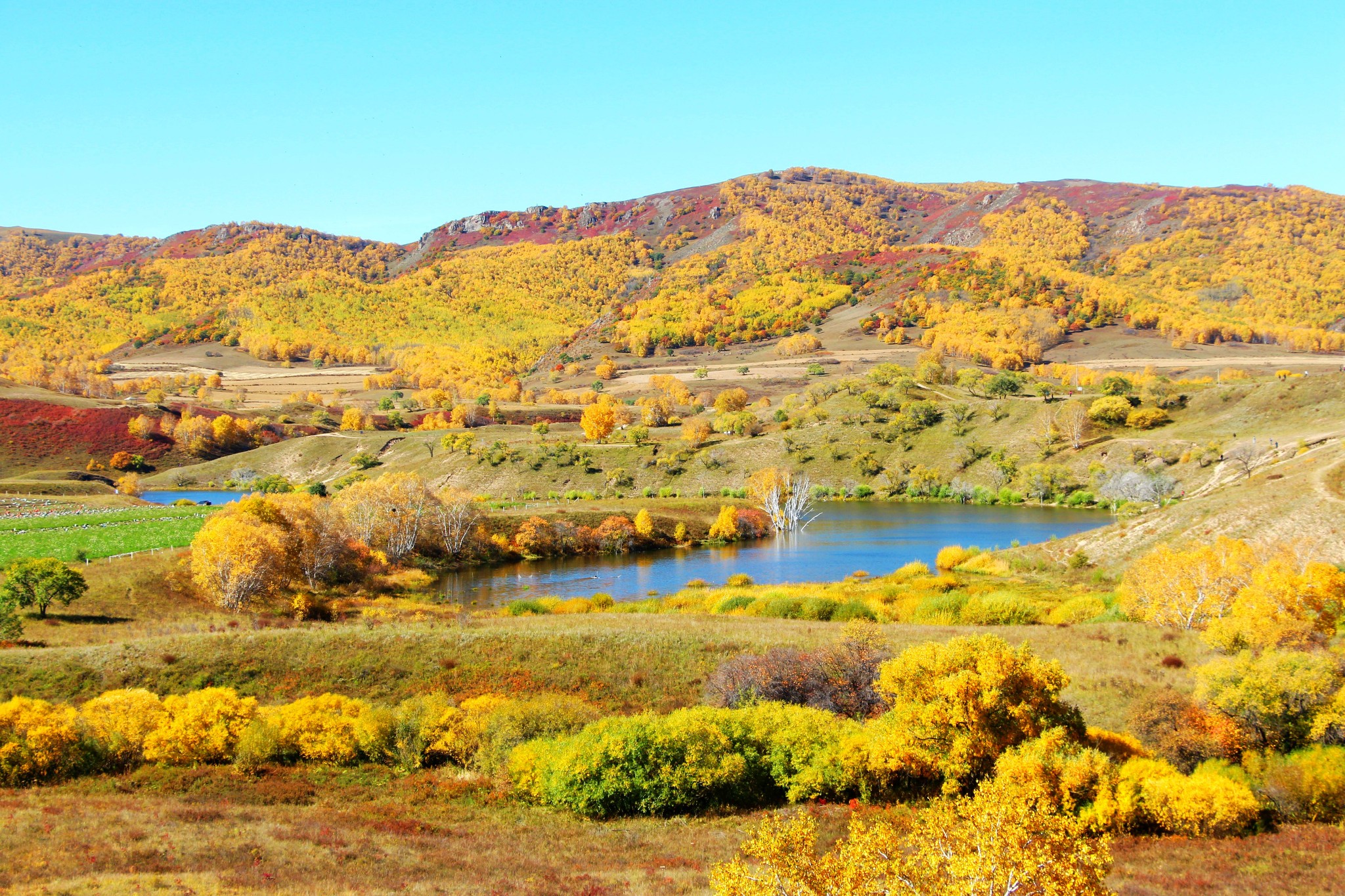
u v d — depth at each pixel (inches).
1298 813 896.3
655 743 1005.2
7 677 1386.6
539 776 1014.4
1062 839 474.0
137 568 2496.3
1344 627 1471.5
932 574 2910.9
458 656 1517.0
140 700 1175.0
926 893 471.2
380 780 1074.1
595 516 4227.4
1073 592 2356.1
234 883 706.2
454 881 744.3
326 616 2341.3
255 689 1418.6
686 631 1656.0
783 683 1270.9
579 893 714.8
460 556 3659.0
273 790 1019.9
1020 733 984.9
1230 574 1679.4
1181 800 873.5
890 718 1063.6
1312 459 2913.4
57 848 770.2
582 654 1518.2
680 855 831.7
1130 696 1225.4
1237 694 1041.5
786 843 502.3
